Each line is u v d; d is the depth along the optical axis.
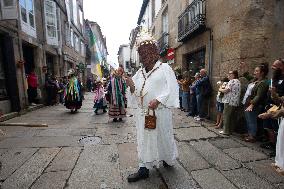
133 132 5.71
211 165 3.62
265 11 5.36
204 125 6.28
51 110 9.80
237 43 5.64
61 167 3.63
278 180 3.10
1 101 7.72
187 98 8.54
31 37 10.25
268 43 5.45
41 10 11.80
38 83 11.15
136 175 3.17
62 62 16.05
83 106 10.99
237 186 2.96
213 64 7.00
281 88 3.88
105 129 6.05
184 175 3.29
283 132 2.73
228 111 5.19
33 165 3.71
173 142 3.36
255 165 3.59
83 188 2.99
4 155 4.17
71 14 19.97
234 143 4.67
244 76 5.41
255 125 4.68
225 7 6.19
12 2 7.58
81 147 4.57
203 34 7.73
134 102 3.31
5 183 3.15
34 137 5.33
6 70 8.29
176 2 11.06
